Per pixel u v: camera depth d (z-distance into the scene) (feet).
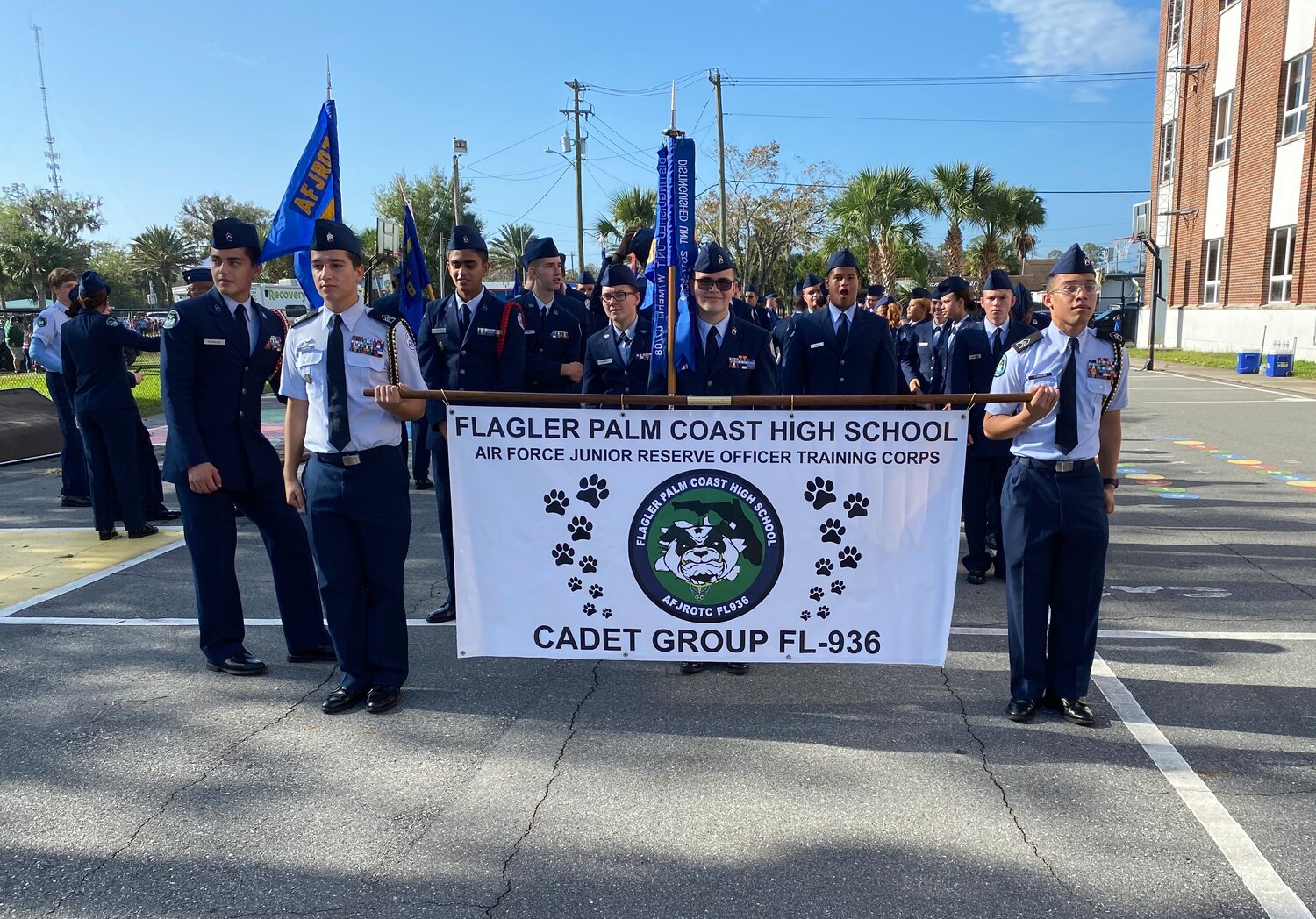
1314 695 13.16
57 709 13.20
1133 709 12.78
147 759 11.64
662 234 14.21
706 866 9.28
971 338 20.45
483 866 9.32
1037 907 8.57
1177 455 34.14
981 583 19.40
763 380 15.06
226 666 14.48
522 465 12.71
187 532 14.26
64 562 21.29
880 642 12.79
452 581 16.81
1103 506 12.12
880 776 11.03
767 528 12.63
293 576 14.88
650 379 14.79
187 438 13.66
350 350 12.60
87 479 28.07
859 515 12.54
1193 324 84.53
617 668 14.61
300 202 15.16
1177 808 10.23
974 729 12.29
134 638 16.14
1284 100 69.26
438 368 16.52
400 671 13.29
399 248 22.00
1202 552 20.92
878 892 8.83
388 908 8.65
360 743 12.07
